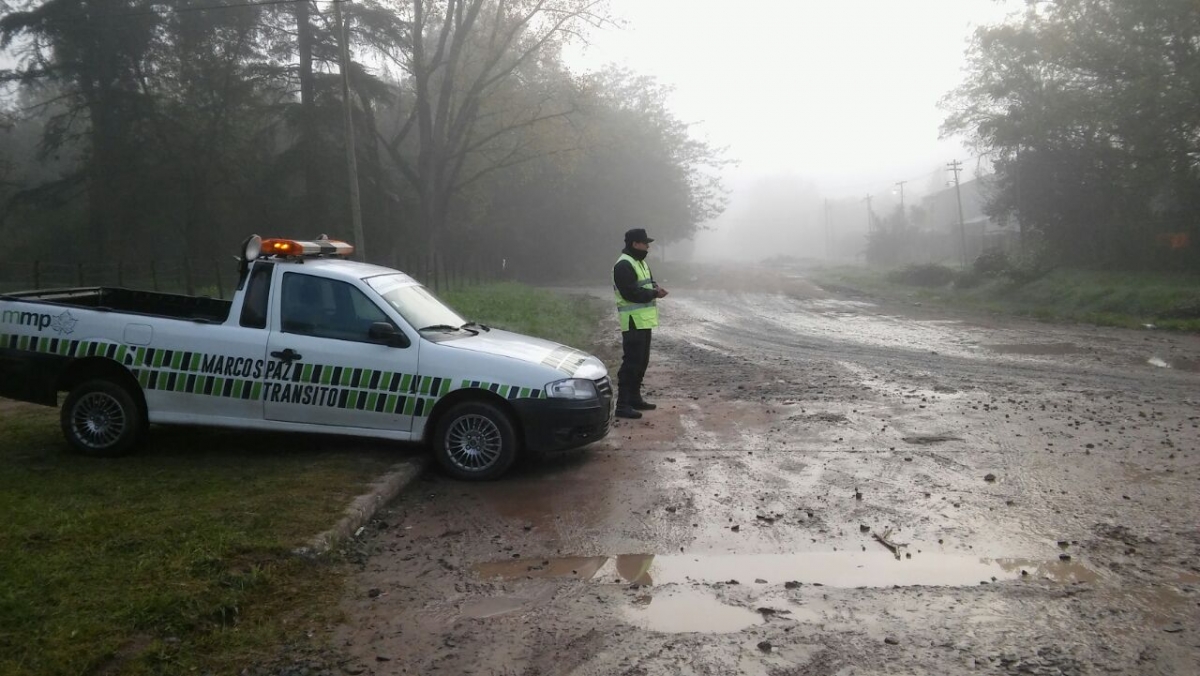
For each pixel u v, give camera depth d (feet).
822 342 56.49
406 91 145.38
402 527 19.25
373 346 23.04
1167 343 53.98
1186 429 27.96
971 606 14.67
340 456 23.34
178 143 112.57
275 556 16.20
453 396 22.88
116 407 23.40
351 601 15.10
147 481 20.72
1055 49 96.58
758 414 31.48
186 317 24.64
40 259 112.37
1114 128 95.45
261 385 23.15
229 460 23.11
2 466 22.26
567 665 12.77
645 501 20.97
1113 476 22.50
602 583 16.01
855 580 15.97
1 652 12.25
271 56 120.37
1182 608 14.44
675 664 12.75
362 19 114.73
